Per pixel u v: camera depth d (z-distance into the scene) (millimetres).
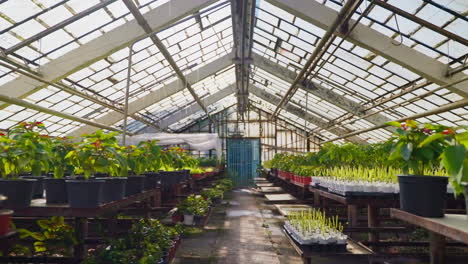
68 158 3594
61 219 4211
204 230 7172
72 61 7957
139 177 4434
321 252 3750
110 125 13141
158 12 8047
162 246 4277
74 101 10742
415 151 2357
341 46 8180
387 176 4305
